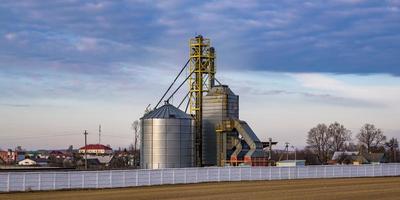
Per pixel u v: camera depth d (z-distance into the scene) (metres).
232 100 105.75
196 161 103.75
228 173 80.56
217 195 54.59
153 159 96.50
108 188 65.75
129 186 68.62
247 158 97.94
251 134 100.88
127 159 173.00
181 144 97.38
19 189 60.19
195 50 107.94
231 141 101.56
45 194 56.53
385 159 183.25
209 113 105.31
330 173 92.75
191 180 76.06
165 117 96.81
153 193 57.50
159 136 96.50
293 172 88.19
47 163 185.75
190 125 99.19
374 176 96.44
